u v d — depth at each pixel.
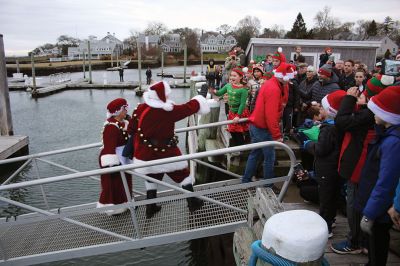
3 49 11.25
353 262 3.08
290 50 14.40
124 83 32.31
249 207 3.55
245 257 3.00
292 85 5.95
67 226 4.69
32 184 3.79
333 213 3.43
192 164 7.12
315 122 5.21
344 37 70.81
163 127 4.03
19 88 30.41
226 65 10.83
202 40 93.94
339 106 3.19
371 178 2.59
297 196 4.65
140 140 4.08
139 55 28.22
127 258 5.66
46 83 32.88
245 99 5.33
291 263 1.83
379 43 14.13
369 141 2.87
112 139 4.51
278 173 5.27
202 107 4.15
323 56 9.64
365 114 2.83
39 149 12.52
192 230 4.02
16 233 4.71
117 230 4.34
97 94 28.38
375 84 3.12
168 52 88.94
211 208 4.44
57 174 9.47
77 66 60.72
